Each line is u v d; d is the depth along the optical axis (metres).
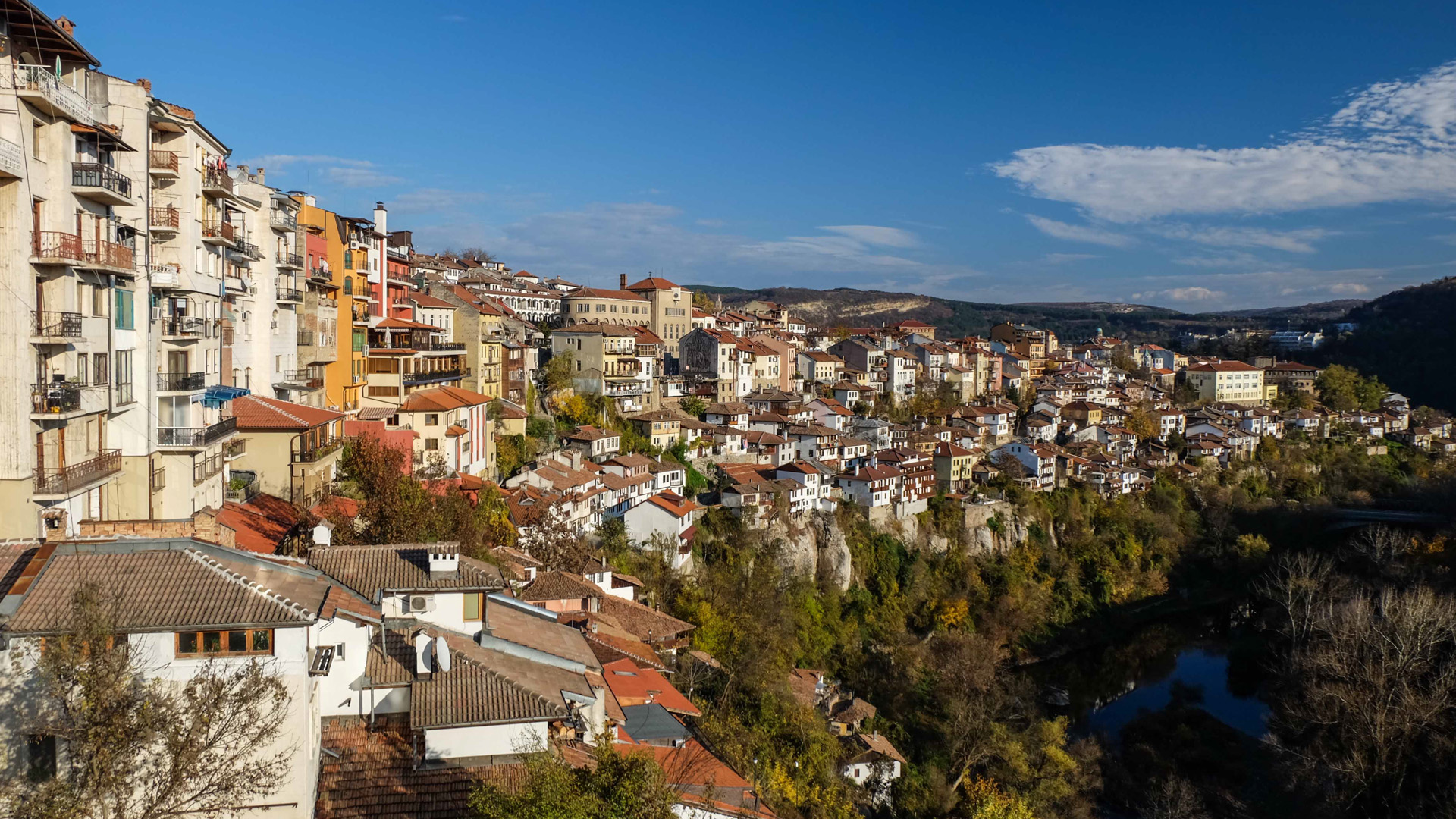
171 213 50.38
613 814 26.70
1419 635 68.50
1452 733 62.31
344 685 32.72
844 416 161.38
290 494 61.88
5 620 25.48
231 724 24.86
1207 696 97.94
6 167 36.06
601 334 133.50
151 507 48.03
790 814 48.50
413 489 59.81
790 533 113.81
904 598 120.62
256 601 27.72
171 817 25.38
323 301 77.75
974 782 73.25
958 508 136.62
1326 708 68.94
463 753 31.47
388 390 86.44
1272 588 121.25
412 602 35.97
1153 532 144.88
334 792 29.67
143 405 47.59
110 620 24.97
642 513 97.31
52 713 25.47
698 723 50.00
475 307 107.19
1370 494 164.12
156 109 49.09
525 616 41.25
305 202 78.12
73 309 40.19
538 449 108.31
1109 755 80.62
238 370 62.97
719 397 158.50
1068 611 124.62
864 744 74.00
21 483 37.50
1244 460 185.50
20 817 22.67
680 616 75.19
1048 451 156.00
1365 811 65.06
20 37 40.25
